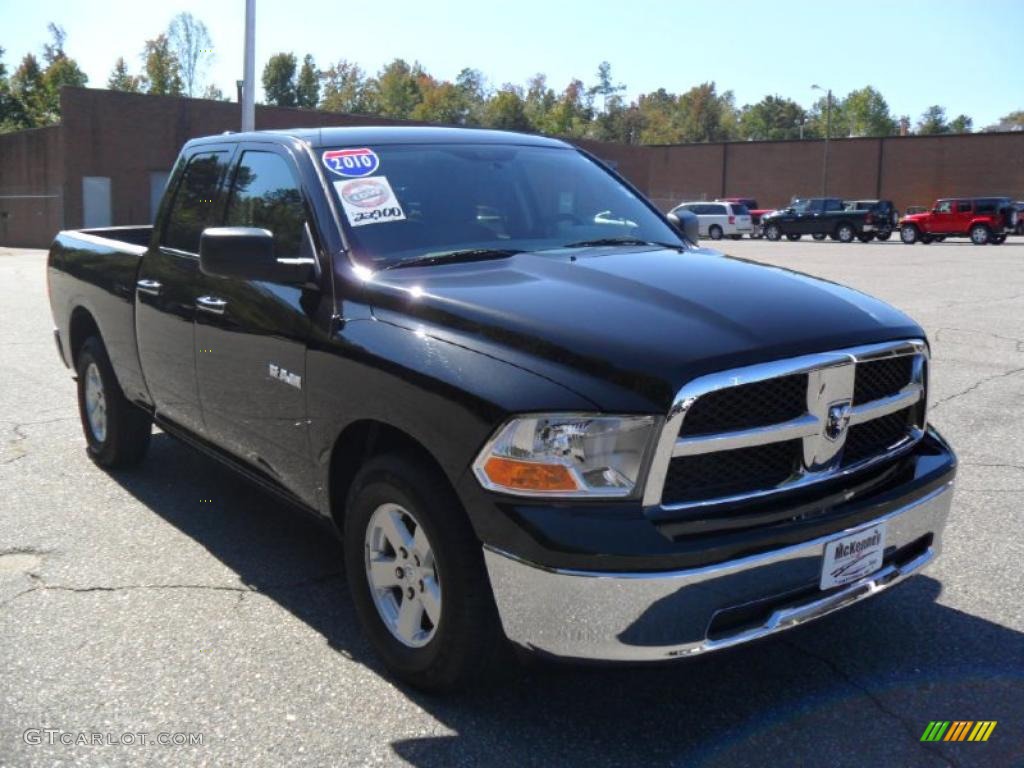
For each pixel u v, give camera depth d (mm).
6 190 38625
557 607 2812
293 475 3969
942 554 4652
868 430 3326
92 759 3029
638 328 3010
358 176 4105
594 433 2818
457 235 4043
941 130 149375
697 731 3193
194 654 3695
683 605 2785
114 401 5742
